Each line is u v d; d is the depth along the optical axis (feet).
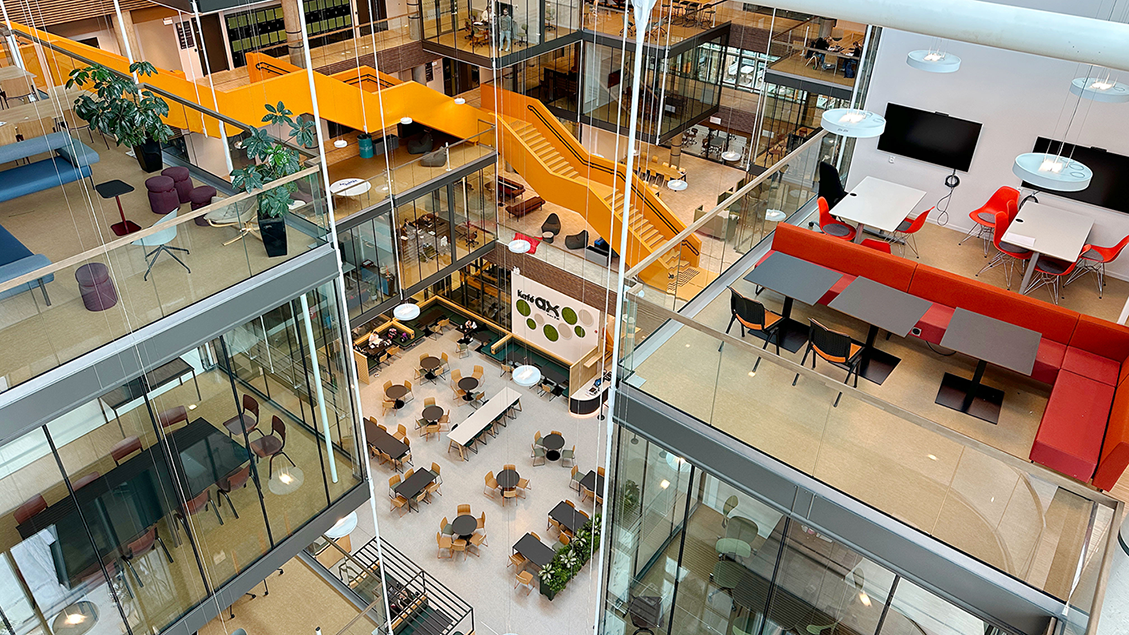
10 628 22.63
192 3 43.09
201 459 25.99
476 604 49.21
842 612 24.63
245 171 24.59
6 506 21.71
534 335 71.10
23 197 30.96
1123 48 10.82
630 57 66.85
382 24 68.74
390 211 58.65
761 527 25.39
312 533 29.43
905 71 41.52
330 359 29.14
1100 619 16.79
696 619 28.81
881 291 33.45
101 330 22.70
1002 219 38.01
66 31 46.83
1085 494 19.83
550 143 64.54
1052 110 37.45
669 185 68.90
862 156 45.24
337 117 55.72
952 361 33.91
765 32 71.20
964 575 21.01
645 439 27.25
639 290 26.27
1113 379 28.99
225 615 31.45
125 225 29.04
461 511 53.47
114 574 24.48
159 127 31.60
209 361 25.23
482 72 75.51
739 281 39.22
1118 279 38.24
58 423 22.08
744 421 25.16
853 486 23.00
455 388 67.21
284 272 26.09
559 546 52.95
